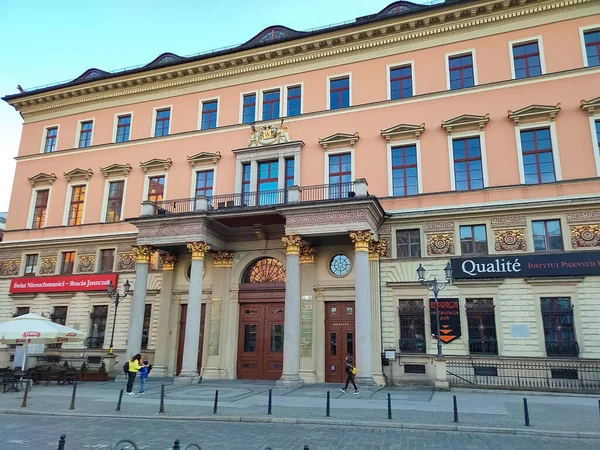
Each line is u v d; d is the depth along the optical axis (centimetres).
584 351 1905
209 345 2462
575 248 2017
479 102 2348
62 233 3075
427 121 2422
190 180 2828
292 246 2156
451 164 2327
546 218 2094
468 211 2198
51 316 2923
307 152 2600
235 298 2508
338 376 2242
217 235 2500
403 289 2223
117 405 1492
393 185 2417
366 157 2483
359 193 2120
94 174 3112
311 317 2308
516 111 2234
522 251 2089
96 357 2706
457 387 1933
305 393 1797
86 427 1188
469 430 1134
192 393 1811
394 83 2567
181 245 2447
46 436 1074
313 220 2150
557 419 1249
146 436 1067
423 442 1010
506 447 970
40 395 1778
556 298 2003
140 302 2400
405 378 2092
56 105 3378
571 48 2247
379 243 2303
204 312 2577
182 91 3034
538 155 2206
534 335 1984
